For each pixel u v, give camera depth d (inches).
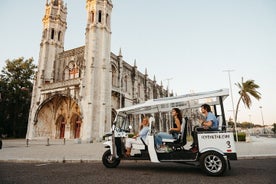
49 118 1617.9
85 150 688.4
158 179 272.4
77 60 1652.3
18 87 2049.7
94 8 1576.0
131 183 250.1
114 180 267.4
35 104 1643.7
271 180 253.9
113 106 1582.2
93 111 1357.0
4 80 2030.0
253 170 327.9
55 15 1908.2
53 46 1798.7
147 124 387.2
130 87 1891.0
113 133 379.2
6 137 2049.7
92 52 1460.4
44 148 788.0
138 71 2058.3
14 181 263.4
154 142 339.0
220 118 336.2
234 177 279.7
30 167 380.2
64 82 1521.9
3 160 462.6
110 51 1566.2
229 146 306.3
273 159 453.7
